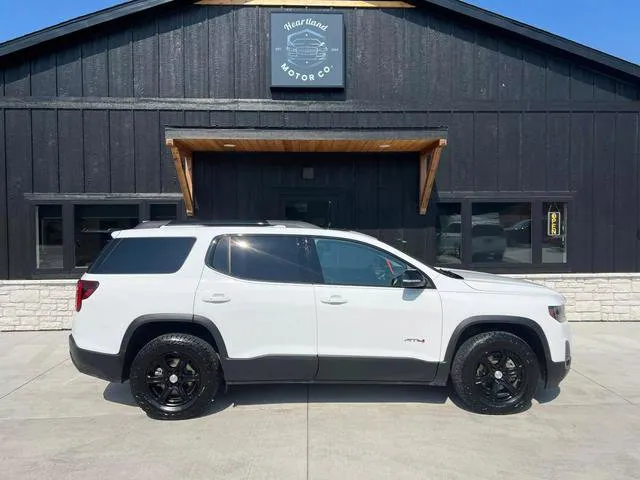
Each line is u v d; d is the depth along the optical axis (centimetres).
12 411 495
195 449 410
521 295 490
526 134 909
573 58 905
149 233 497
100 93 873
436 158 806
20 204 864
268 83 892
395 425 456
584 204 913
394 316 479
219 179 895
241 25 888
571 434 437
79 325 479
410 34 901
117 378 474
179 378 473
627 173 915
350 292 481
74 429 451
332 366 478
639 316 904
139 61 877
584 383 571
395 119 901
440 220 912
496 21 879
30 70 862
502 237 912
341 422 463
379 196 908
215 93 887
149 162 880
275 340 477
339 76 885
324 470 375
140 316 472
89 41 870
